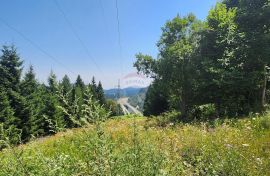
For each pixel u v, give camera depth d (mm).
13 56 43156
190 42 39250
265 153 8430
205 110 32500
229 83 28234
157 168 4395
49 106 43594
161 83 37406
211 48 32281
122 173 3861
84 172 3826
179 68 35500
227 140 9422
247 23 30781
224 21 30750
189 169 7090
